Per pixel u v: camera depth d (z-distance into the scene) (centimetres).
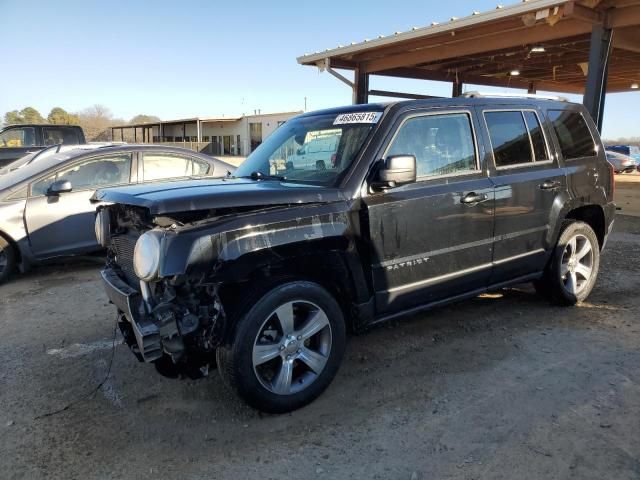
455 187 402
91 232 690
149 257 288
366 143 370
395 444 299
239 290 318
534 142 473
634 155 3247
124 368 407
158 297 307
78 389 375
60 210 668
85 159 696
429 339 448
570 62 1557
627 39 1126
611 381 366
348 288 358
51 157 734
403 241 375
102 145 782
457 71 1744
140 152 740
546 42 1259
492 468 274
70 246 679
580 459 279
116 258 372
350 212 350
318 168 388
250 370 314
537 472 270
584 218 545
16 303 572
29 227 649
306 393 339
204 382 382
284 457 291
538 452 286
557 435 302
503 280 457
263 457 292
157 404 352
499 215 432
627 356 407
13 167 816
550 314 504
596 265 534
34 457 295
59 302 573
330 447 299
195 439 311
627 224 1042
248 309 312
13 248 650
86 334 479
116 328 471
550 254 490
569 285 516
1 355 434
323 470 279
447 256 403
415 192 380
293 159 416
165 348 300
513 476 267
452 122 415
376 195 363
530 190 455
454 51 1263
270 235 315
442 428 313
